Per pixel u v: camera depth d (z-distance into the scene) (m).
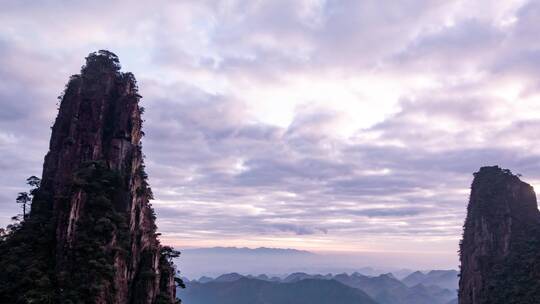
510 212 187.12
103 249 102.81
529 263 164.25
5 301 93.94
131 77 135.50
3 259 103.19
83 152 120.12
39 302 91.62
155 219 130.25
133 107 127.31
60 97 132.75
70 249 101.75
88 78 130.25
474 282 184.88
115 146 121.12
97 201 108.56
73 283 97.19
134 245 114.38
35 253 104.25
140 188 122.81
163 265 126.69
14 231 113.56
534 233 179.62
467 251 197.75
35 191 120.81
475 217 195.75
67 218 104.69
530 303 150.38
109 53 137.88
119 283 106.00
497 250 183.25
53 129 129.38
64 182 117.81
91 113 124.81
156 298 115.94
